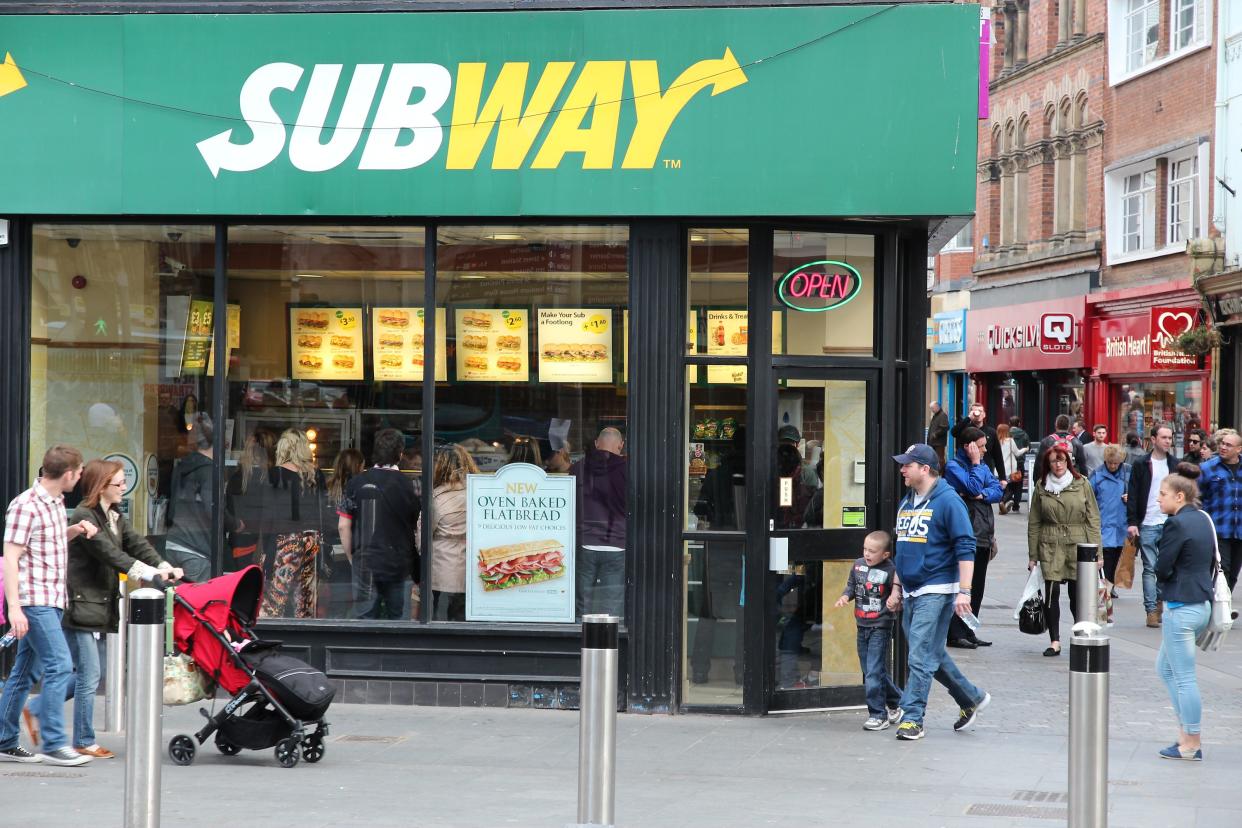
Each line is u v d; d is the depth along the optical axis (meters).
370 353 10.45
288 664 8.44
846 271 10.27
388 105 10.09
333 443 10.50
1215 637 8.98
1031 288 34.28
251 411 10.58
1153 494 14.88
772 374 10.08
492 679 10.16
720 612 10.09
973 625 13.21
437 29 10.03
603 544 10.19
